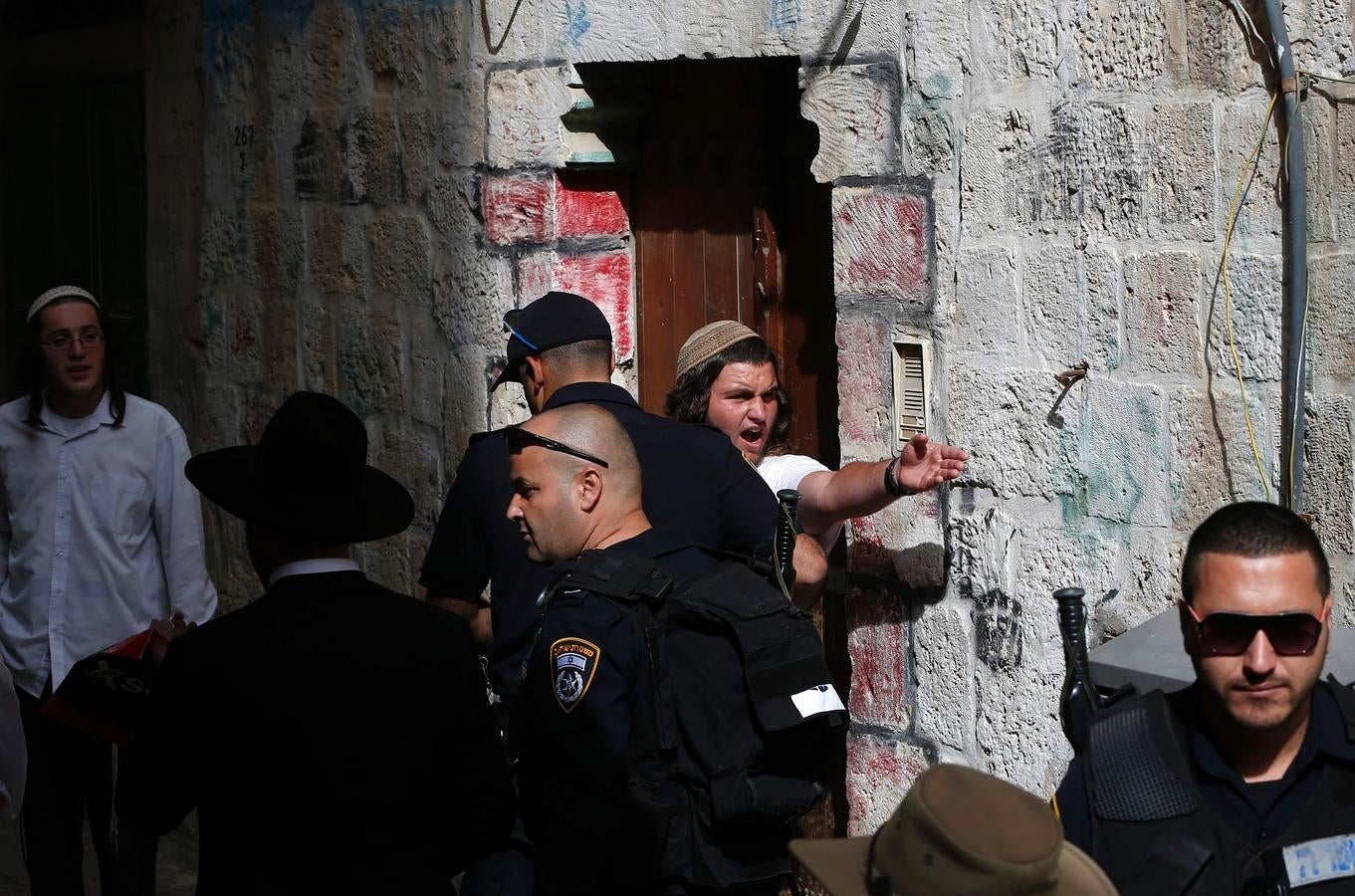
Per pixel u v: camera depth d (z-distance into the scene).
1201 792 2.16
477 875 3.24
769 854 2.86
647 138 4.98
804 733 2.87
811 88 4.21
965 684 4.00
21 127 6.84
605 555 2.96
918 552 4.08
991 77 3.85
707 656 2.86
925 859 1.93
